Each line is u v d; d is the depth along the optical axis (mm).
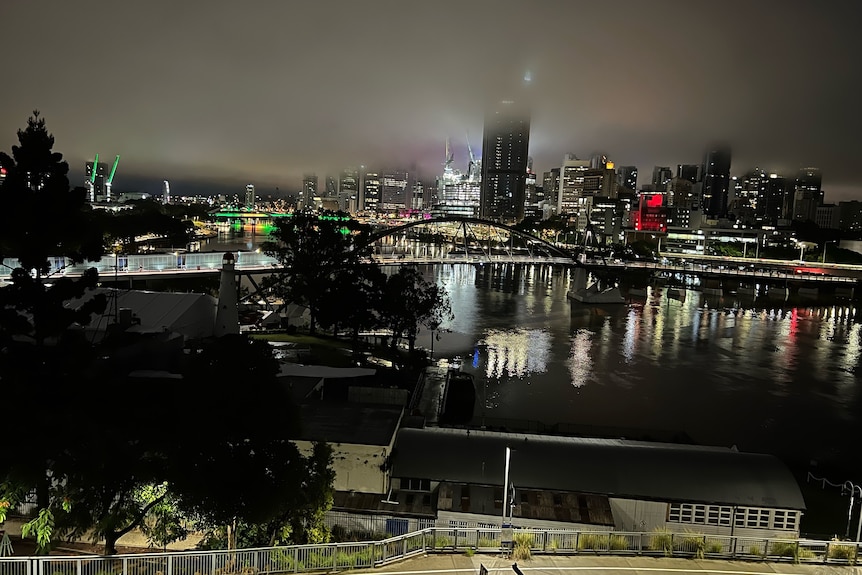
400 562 21594
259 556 20359
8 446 21688
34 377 25203
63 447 22328
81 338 27422
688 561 22562
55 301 27578
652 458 37531
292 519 25266
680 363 98438
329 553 21781
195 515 23953
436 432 39531
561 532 24031
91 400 24750
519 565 21453
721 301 184500
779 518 34219
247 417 22984
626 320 141000
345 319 82062
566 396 77625
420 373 70562
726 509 34250
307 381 49656
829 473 54500
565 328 127688
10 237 26875
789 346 115375
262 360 24625
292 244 85750
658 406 74625
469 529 23609
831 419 71688
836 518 41812
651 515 34375
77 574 17938
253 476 22453
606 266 179125
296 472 23531
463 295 175625
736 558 23062
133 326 52750
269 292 98500
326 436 35688
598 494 34438
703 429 66750
